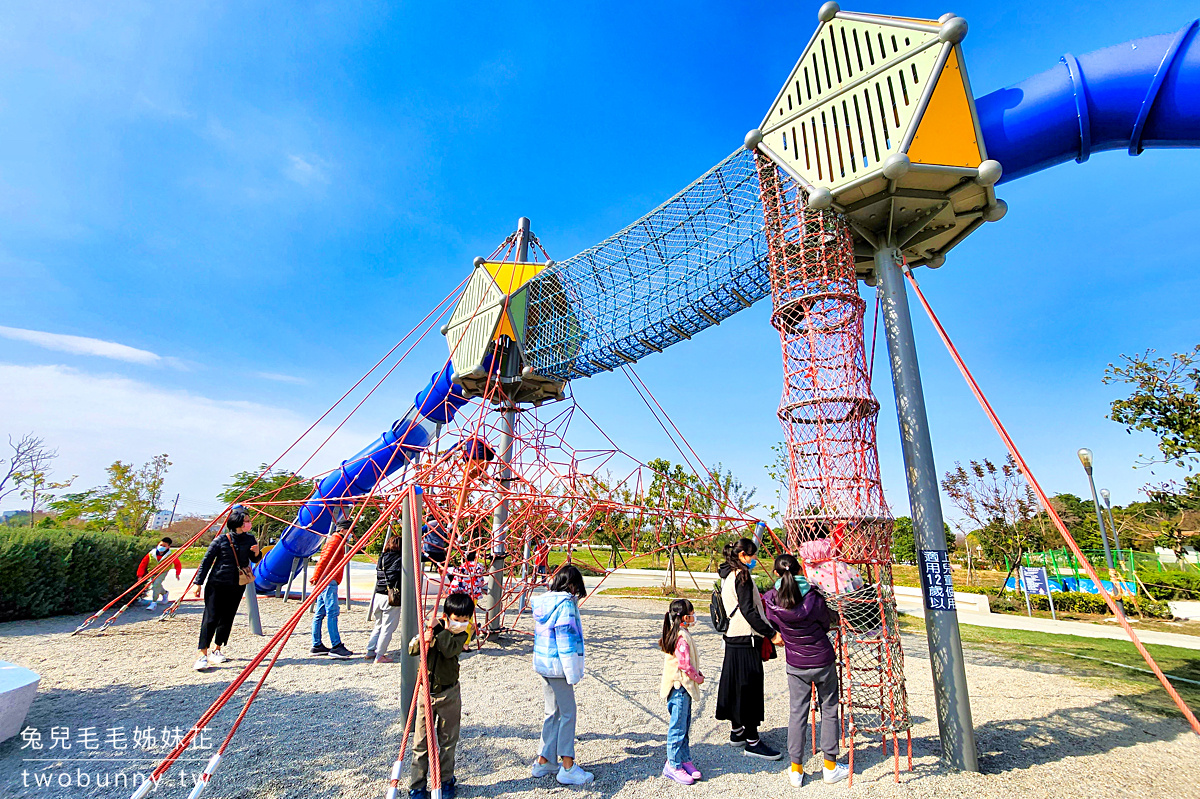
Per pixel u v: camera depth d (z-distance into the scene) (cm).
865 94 513
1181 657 909
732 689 495
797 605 441
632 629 1128
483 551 924
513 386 1046
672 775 432
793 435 524
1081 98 469
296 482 852
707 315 761
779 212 559
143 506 2647
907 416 511
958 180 496
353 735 500
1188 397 1018
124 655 757
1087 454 1518
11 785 386
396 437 1076
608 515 924
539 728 539
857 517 484
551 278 998
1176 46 440
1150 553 1958
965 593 1802
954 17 473
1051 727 557
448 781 400
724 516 845
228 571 718
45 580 1043
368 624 1069
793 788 425
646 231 795
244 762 438
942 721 463
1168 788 420
